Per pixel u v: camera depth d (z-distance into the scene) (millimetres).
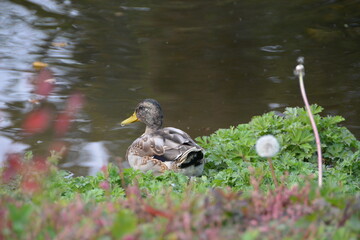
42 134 13953
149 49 19734
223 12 23188
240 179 10219
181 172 11320
